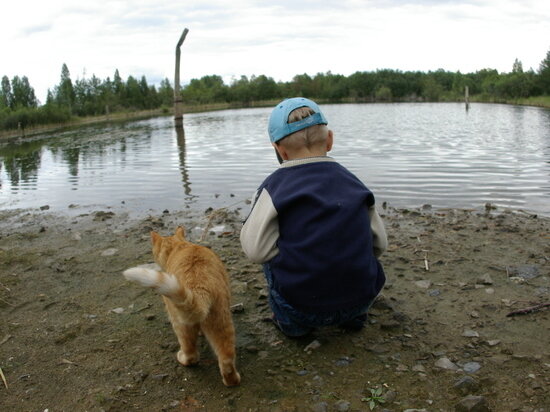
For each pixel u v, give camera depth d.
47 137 23.14
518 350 2.91
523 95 52.94
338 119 27.44
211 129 22.88
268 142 15.55
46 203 7.89
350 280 2.75
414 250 4.77
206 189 8.42
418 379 2.69
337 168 2.86
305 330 3.11
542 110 32.91
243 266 4.57
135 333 3.35
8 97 55.56
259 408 2.52
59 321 3.55
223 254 4.95
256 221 2.83
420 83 82.12
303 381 2.72
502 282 3.93
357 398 2.54
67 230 6.11
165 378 2.81
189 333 2.82
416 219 6.02
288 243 2.77
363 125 21.92
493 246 4.81
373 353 2.97
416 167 9.71
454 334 3.15
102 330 3.40
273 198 2.78
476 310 3.46
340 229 2.68
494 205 6.53
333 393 2.59
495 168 9.30
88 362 3.00
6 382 2.80
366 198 2.80
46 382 2.80
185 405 2.57
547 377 2.62
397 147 12.96
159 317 3.57
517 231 5.26
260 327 3.38
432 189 7.76
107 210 7.21
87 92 63.62
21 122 30.94
